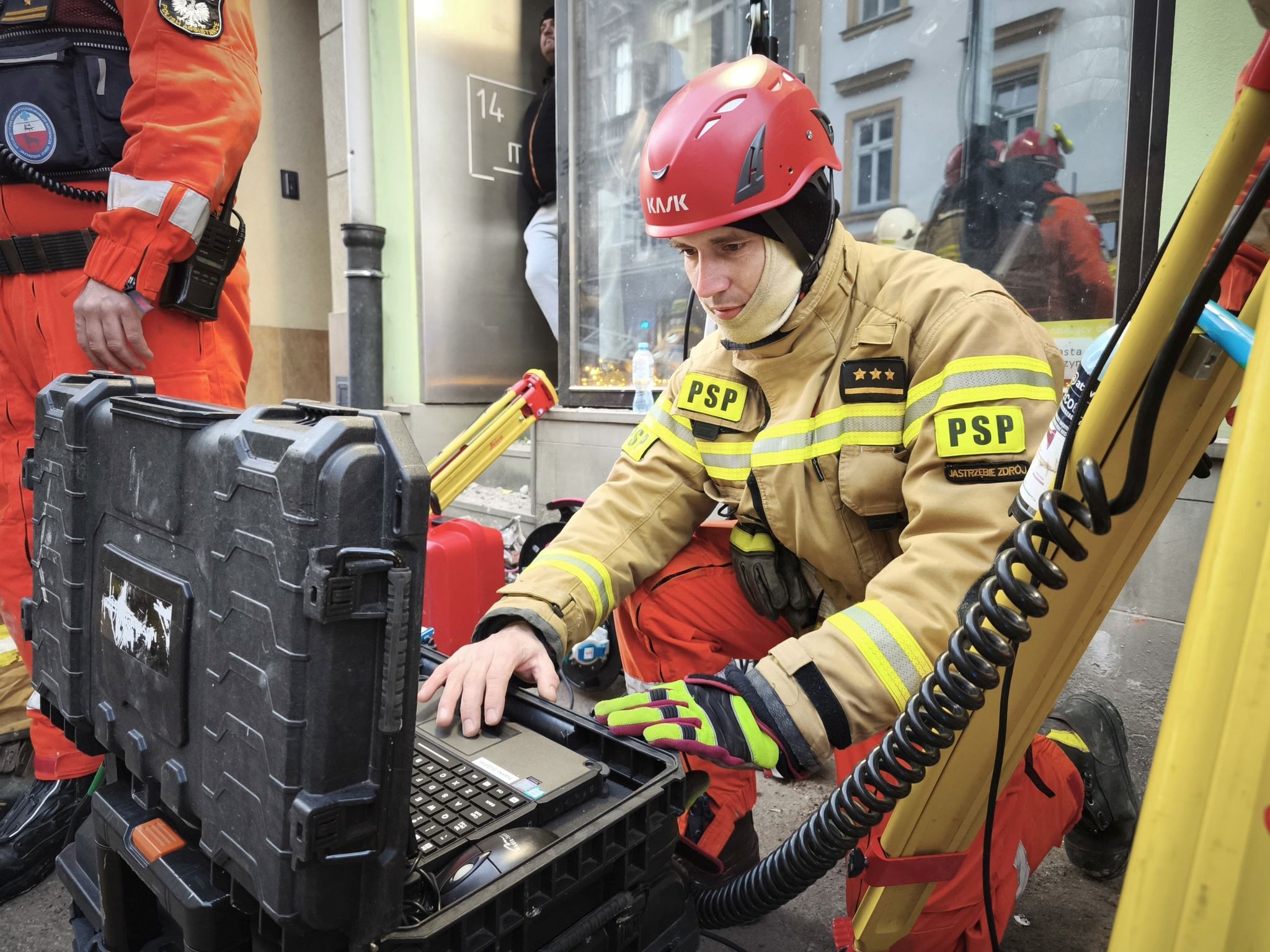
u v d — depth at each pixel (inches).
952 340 37.1
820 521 42.8
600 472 120.3
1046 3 84.5
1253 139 18.1
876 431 39.8
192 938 26.3
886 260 42.8
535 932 29.1
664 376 133.8
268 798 22.1
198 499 25.6
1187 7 70.4
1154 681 64.8
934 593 33.2
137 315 54.0
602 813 30.9
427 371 166.1
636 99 132.5
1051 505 21.8
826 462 41.4
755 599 49.0
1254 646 13.7
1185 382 22.6
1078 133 83.1
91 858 35.4
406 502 21.2
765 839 57.9
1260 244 25.8
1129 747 65.1
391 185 165.9
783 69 40.8
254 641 22.7
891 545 43.2
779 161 37.7
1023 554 22.3
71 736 36.2
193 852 28.5
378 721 22.3
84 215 55.2
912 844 32.2
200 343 60.4
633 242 135.6
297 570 20.9
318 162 191.5
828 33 106.7
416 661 22.6
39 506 36.6
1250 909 13.9
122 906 31.5
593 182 139.6
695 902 39.0
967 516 34.0
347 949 26.2
